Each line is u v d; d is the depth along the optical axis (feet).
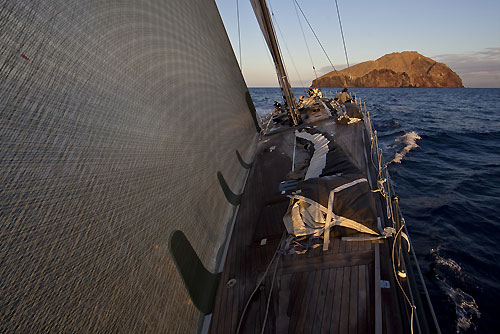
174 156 12.57
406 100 193.47
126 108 9.55
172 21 16.96
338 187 14.89
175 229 11.16
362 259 12.78
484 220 30.63
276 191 20.63
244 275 13.52
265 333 10.39
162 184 10.88
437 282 22.52
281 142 31.60
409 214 33.35
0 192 4.73
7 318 4.21
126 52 10.68
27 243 4.95
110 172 7.80
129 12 11.98
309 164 22.08
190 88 17.22
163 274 9.51
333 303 10.94
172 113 13.65
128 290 7.46
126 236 7.92
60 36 7.20
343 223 14.10
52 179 5.82
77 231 6.17
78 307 5.65
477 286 21.68
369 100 186.39
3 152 4.96
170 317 9.16
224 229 16.83
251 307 11.61
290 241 14.74
